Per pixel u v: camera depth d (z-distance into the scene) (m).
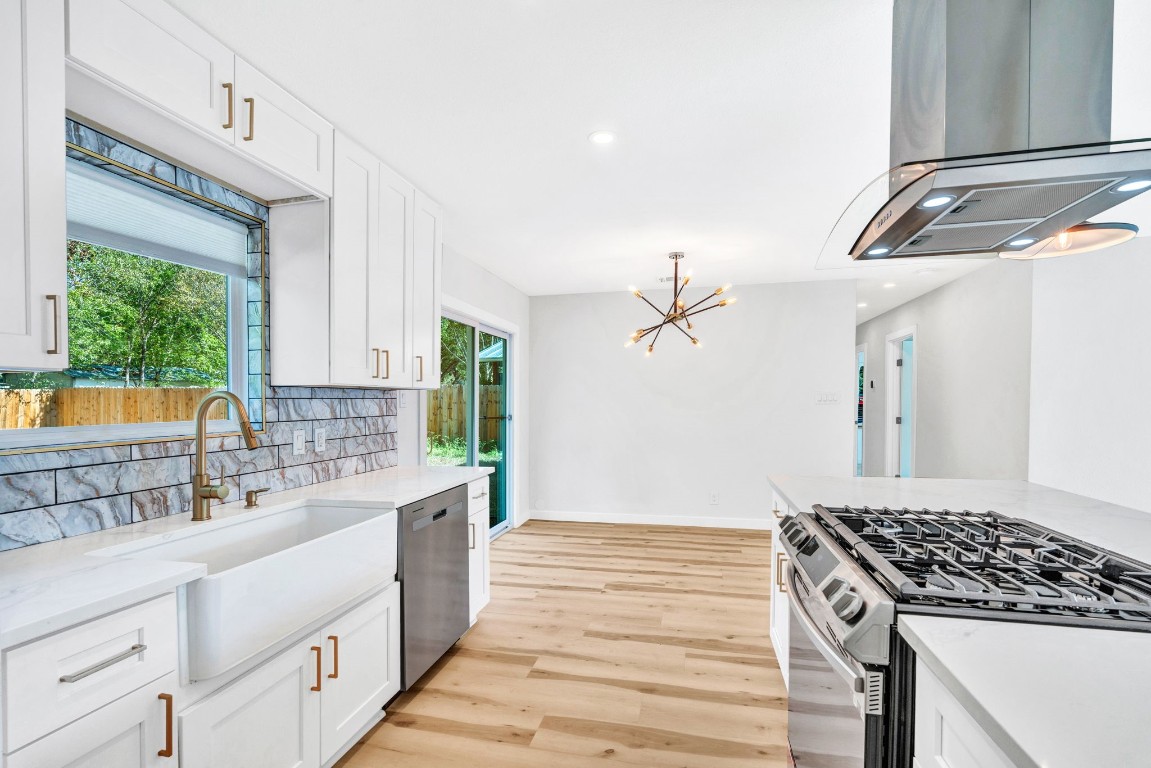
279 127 1.87
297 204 2.18
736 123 2.13
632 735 2.01
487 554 3.04
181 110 1.51
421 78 1.84
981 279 4.36
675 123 2.13
